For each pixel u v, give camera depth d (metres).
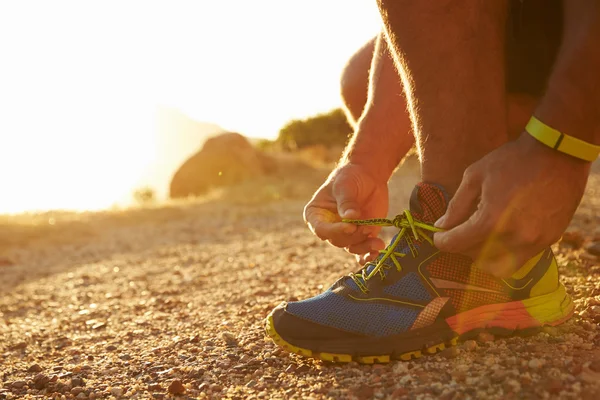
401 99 1.90
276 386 1.58
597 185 8.22
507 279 1.61
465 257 1.60
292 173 17.91
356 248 1.89
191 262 5.60
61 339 2.84
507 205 1.24
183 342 2.25
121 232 9.47
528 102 1.58
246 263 4.89
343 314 1.62
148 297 3.89
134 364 2.08
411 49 1.46
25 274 6.14
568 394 1.24
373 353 1.57
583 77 1.20
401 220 1.65
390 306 1.60
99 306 3.77
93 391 1.81
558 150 1.23
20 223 10.23
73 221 10.52
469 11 1.40
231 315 2.62
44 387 1.95
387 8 1.46
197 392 1.65
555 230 1.28
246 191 14.01
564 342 1.55
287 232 7.14
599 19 1.19
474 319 1.60
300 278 3.52
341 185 1.85
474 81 1.44
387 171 1.95
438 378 1.42
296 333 1.64
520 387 1.30
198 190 17.44
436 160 1.53
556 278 1.71
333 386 1.49
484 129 1.46
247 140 18.08
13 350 2.74
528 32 1.53
